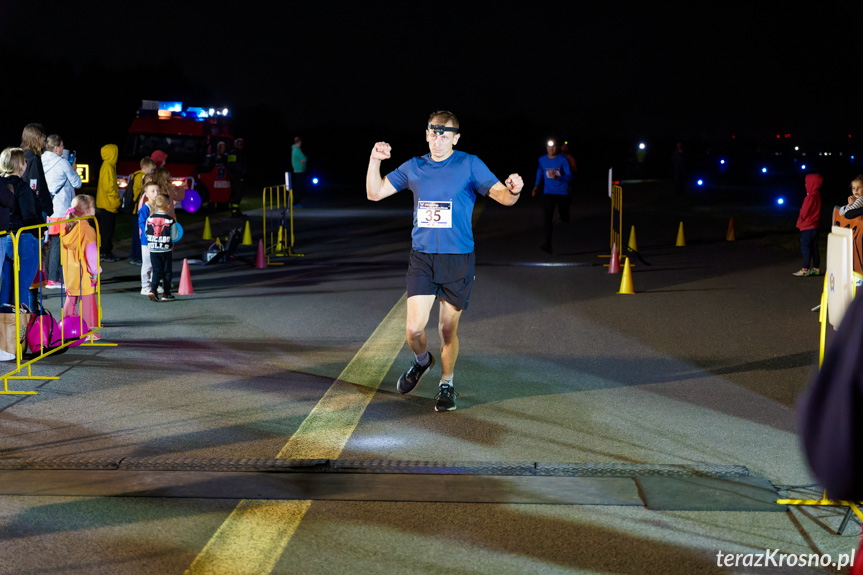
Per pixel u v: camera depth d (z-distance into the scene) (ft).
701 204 90.53
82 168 52.70
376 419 20.04
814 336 29.12
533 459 17.26
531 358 26.25
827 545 13.43
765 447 18.03
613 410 20.74
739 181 123.03
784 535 13.79
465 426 19.49
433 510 14.74
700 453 17.62
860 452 6.16
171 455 17.48
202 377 23.84
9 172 28.71
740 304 35.35
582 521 14.29
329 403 21.35
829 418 6.24
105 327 30.83
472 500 15.16
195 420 19.92
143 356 26.32
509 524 14.17
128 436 18.74
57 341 26.76
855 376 6.22
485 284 41.14
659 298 36.96
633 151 157.69
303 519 14.38
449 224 19.69
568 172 52.21
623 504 15.01
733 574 12.46
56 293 37.42
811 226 42.09
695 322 31.71
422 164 19.85
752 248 55.01
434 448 17.97
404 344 28.17
